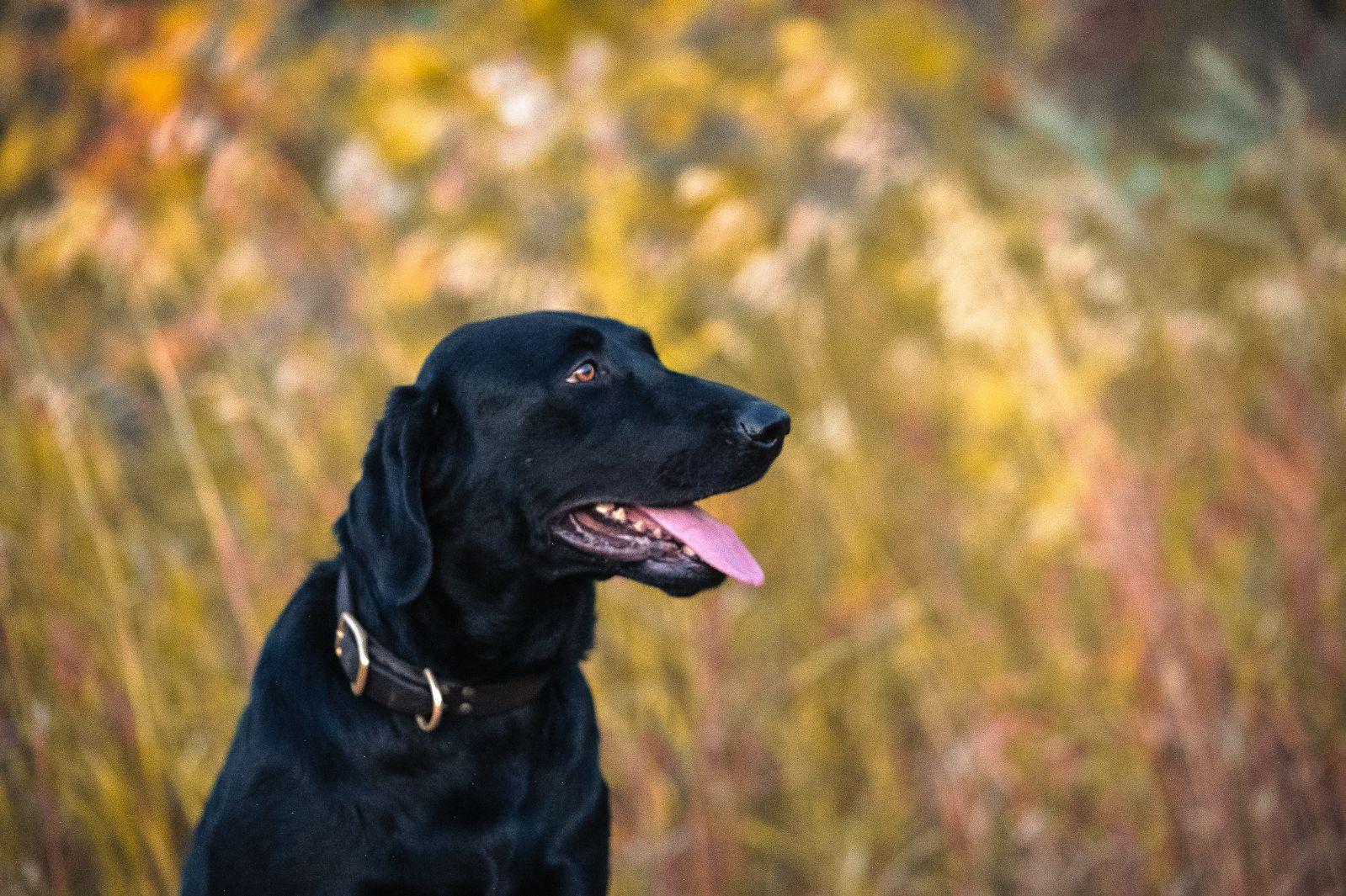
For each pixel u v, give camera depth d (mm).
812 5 6387
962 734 4070
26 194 5512
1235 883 3605
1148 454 4828
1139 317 5176
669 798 3883
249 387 4477
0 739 3439
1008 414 4973
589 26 6227
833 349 5676
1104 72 7781
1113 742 3971
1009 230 5242
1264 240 5488
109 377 4934
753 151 5992
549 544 2877
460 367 2895
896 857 3977
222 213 5215
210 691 3906
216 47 5551
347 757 2691
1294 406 4734
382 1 6566
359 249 5609
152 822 3406
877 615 4305
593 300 4902
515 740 2814
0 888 3262
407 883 2662
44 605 3750
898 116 5645
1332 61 7137
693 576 2840
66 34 5492
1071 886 3752
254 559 4145
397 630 2768
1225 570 4270
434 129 5742
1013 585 4586
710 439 2871
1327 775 3781
